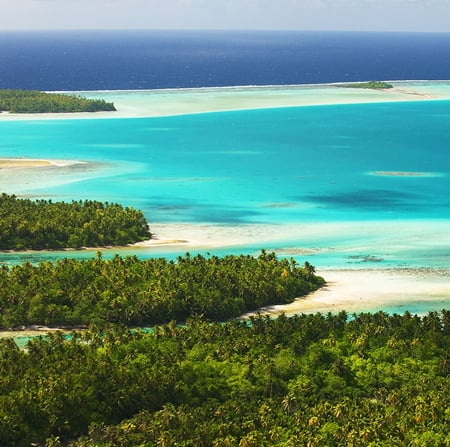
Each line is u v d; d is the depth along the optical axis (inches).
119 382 5265.8
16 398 4968.0
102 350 5816.9
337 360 5733.3
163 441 4611.2
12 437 4781.0
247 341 6023.6
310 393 5334.6
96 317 6692.9
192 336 6161.4
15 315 6658.5
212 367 5629.9
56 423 4913.9
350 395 5374.0
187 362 5649.6
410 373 5669.3
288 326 6333.7
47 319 6683.1
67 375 5270.7
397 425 4795.8
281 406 5147.6
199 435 4682.6
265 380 5467.5
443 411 4965.6
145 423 4842.5
